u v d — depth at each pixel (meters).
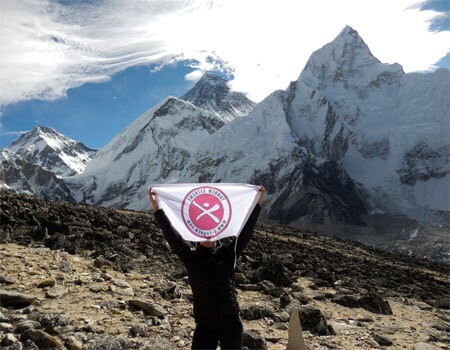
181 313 9.16
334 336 9.57
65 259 11.52
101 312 8.30
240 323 5.43
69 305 8.38
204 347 5.38
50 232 14.24
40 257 11.27
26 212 15.60
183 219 5.74
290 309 10.70
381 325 11.15
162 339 7.42
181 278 12.36
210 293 5.37
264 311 10.04
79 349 6.62
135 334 7.55
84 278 10.21
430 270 33.78
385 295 15.88
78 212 19.05
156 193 5.89
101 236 14.64
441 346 9.98
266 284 12.96
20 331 6.89
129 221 19.83
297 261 19.02
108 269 11.69
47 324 7.27
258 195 6.03
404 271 25.56
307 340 8.95
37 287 9.07
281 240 26.62
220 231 5.71
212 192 5.95
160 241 16.53
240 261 15.53
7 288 8.70
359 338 9.62
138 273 12.01
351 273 19.33
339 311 11.90
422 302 15.91
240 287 12.58
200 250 5.62
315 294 13.29
